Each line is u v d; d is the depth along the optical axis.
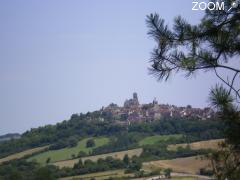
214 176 9.55
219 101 9.02
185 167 112.12
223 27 9.95
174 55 9.86
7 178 112.69
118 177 113.75
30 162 141.88
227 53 9.74
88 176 120.31
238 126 9.12
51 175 110.94
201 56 9.66
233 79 9.23
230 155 9.52
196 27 9.83
